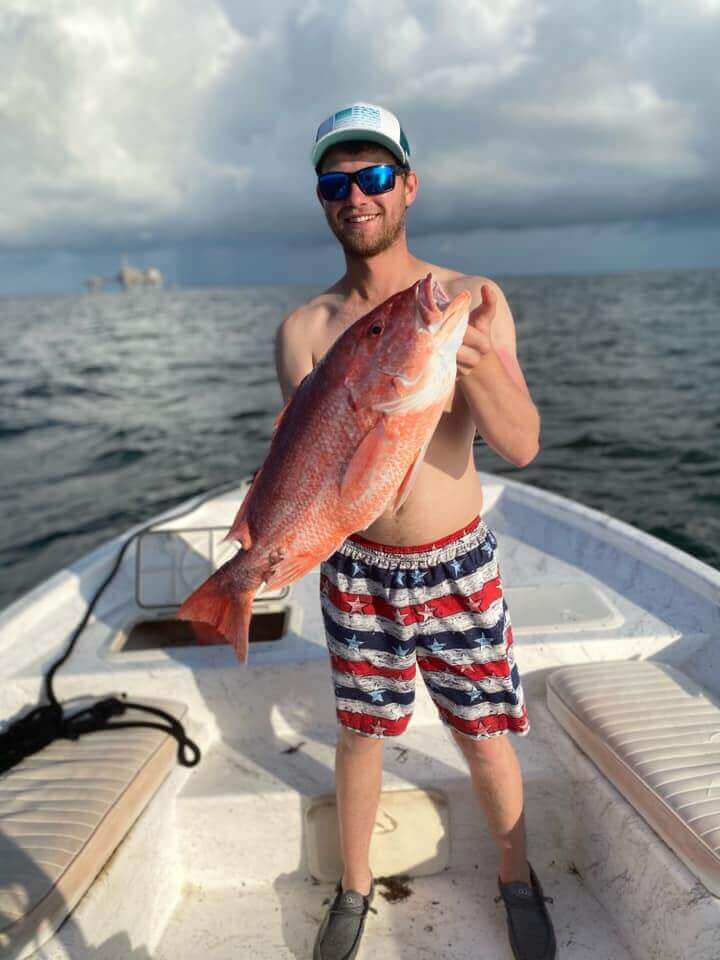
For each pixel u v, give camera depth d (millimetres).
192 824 2283
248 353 25656
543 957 1952
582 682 2340
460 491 1841
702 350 20234
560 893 2234
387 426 1472
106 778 2059
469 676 1893
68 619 3051
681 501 7137
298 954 2080
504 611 1903
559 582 3066
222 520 4039
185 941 2139
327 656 2574
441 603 1850
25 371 21094
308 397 1596
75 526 7559
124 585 3373
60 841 1808
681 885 1777
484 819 2314
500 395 1600
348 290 2020
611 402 12680
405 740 2500
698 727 2090
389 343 1452
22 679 2553
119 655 2682
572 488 7742
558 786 2287
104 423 12977
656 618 2701
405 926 2145
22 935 1588
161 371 20609
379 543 1840
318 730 2607
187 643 2910
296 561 1636
